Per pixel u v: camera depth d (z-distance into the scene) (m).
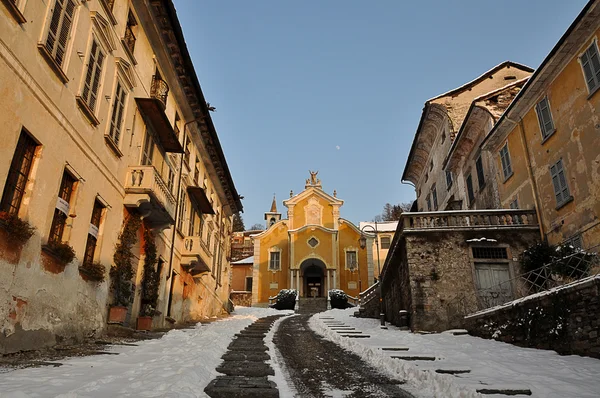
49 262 9.69
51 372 6.78
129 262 13.95
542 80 16.41
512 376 8.26
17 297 8.49
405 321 17.84
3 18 8.20
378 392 7.21
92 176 11.98
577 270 13.30
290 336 15.56
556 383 7.65
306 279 52.53
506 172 19.62
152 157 16.77
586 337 10.07
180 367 7.59
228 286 34.53
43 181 9.52
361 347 12.12
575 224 14.78
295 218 50.59
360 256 48.50
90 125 11.85
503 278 16.75
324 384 7.70
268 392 6.81
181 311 20.98
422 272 16.98
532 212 17.23
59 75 10.17
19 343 8.52
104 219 12.76
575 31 14.27
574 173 14.88
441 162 30.28
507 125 19.16
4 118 8.22
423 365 9.32
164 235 18.02
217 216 30.33
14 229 8.20
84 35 11.46
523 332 12.34
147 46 16.38
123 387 6.04
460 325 16.14
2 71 8.17
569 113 15.20
